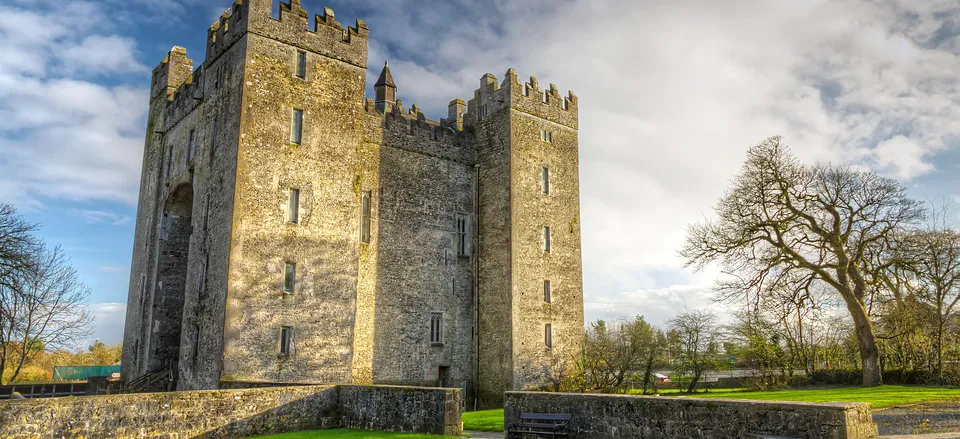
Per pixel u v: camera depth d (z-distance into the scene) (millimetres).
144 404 13820
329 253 25219
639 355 35062
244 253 23031
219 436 14938
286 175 24562
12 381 37125
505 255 30078
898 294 32250
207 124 26406
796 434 10992
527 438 14688
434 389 15609
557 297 31328
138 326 29797
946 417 15758
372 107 30156
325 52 26547
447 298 30516
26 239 30422
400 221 29625
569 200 33031
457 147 32312
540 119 32562
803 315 32781
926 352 32938
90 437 12930
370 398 16906
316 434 15609
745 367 42281
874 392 24547
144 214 31828
